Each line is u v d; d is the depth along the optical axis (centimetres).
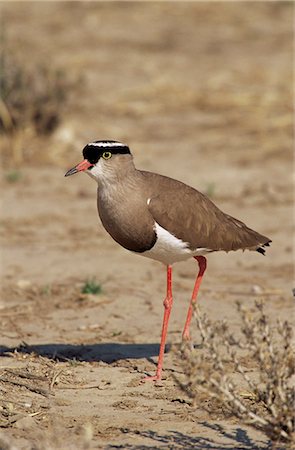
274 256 1636
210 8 3847
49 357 1166
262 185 2031
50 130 2350
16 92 2292
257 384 988
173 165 2166
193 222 1088
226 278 1524
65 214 1853
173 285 1480
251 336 880
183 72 3006
